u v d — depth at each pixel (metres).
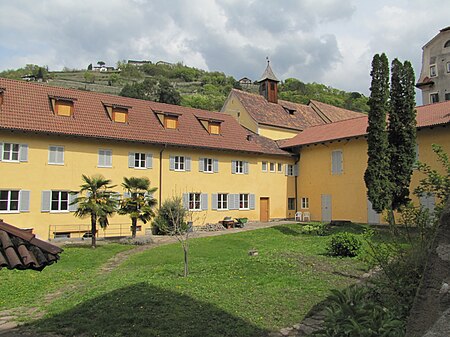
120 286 10.64
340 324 5.09
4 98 23.19
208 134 30.89
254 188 32.69
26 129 21.67
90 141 24.59
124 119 27.05
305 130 37.12
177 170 28.30
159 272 12.84
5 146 21.72
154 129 28.03
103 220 20.16
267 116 38.84
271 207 33.78
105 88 99.31
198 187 29.19
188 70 132.12
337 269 11.98
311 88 96.69
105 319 8.06
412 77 21.78
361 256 12.95
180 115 30.70
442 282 3.10
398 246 6.79
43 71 101.06
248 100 39.91
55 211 23.06
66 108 24.64
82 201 19.80
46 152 22.94
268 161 33.94
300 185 34.72
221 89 114.31
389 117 22.17
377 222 27.39
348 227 23.55
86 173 24.25
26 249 4.39
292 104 44.16
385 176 21.70
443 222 3.23
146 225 26.20
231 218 29.86
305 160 34.28
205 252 17.45
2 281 12.57
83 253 17.78
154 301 8.98
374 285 7.95
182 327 7.48
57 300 10.23
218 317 8.00
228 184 31.05
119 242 21.41
